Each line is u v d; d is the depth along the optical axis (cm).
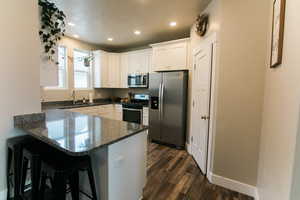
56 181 114
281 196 100
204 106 235
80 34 374
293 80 89
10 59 154
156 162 273
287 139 94
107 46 486
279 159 108
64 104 394
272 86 141
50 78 199
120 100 505
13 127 162
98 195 138
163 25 316
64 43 393
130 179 156
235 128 192
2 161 159
